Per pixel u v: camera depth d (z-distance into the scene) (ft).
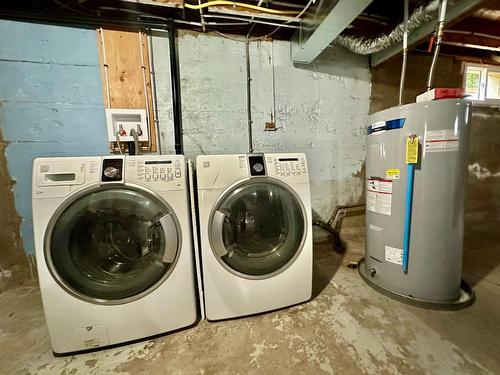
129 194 3.33
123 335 3.47
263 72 6.27
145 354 3.37
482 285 4.84
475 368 3.02
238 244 3.97
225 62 5.99
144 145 5.63
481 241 7.09
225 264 3.83
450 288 4.19
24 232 5.24
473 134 8.20
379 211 4.62
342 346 3.42
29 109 5.02
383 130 4.41
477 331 3.63
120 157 3.47
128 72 5.39
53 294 3.18
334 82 6.83
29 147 5.10
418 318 3.94
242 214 3.97
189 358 3.29
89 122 5.33
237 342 3.54
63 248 3.16
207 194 3.73
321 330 3.73
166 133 5.79
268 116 6.43
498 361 3.11
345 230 7.44
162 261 3.50
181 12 5.48
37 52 4.93
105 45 5.20
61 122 5.19
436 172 3.94
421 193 4.06
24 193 5.17
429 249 4.12
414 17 4.71
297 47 5.87
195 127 5.95
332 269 5.66
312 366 3.12
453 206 4.01
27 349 3.46
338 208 7.25
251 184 3.89
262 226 4.17
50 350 3.45
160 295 3.57
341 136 7.09
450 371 2.99
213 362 3.22
